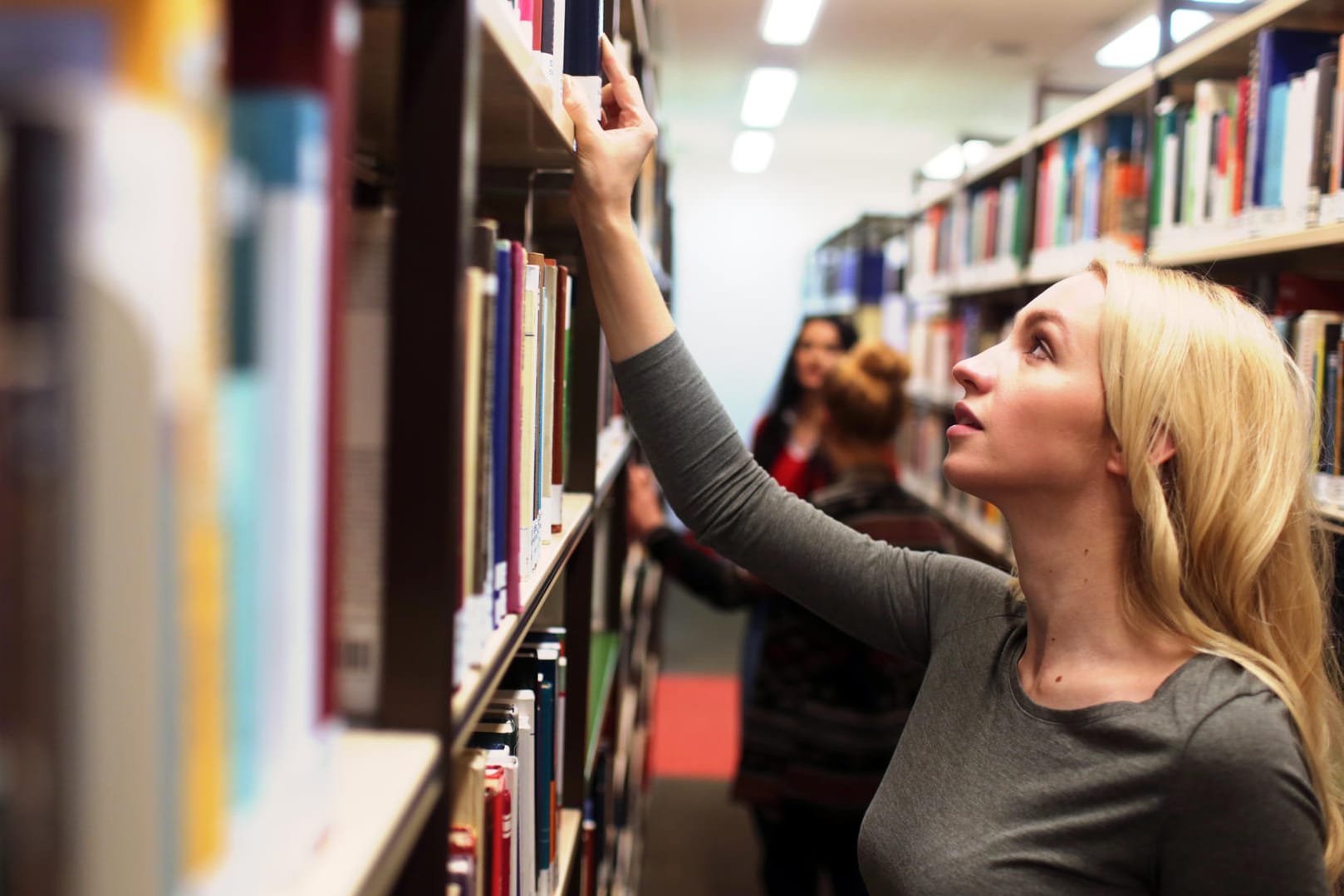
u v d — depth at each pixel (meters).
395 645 0.56
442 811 0.56
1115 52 5.06
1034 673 1.04
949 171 8.33
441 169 0.54
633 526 2.66
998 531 3.83
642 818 3.37
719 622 6.62
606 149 1.16
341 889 0.38
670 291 3.61
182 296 0.28
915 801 1.06
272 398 0.35
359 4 0.54
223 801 0.32
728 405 8.69
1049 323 1.02
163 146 0.27
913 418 5.69
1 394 0.25
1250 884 0.85
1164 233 2.35
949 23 4.65
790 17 4.61
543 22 0.94
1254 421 0.96
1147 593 0.97
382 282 0.54
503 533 0.75
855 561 1.27
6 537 0.26
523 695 1.02
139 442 0.27
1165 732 0.89
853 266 6.73
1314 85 1.71
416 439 0.55
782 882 2.48
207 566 0.30
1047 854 0.93
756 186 8.57
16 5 0.26
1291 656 0.99
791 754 2.28
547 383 1.03
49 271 0.25
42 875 0.27
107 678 0.27
